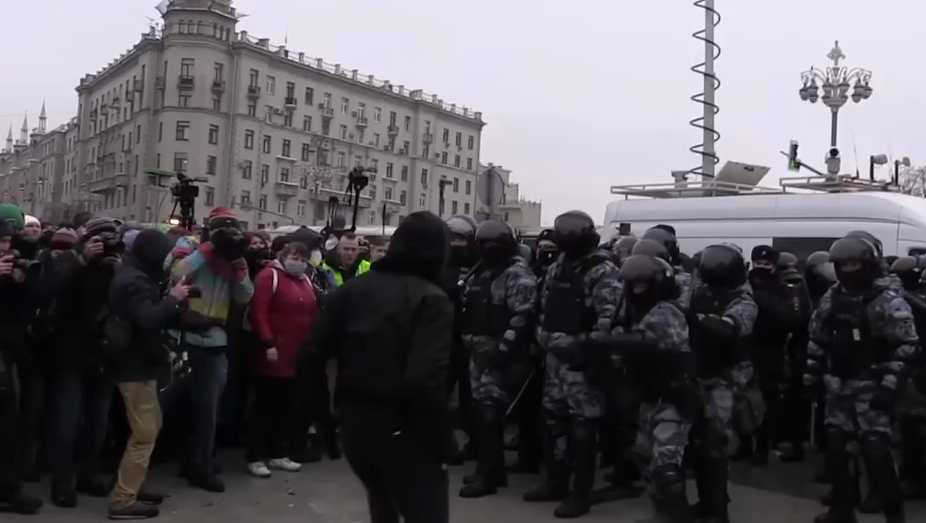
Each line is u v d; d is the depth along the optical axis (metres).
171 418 7.32
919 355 6.49
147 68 69.75
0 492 5.77
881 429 5.63
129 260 5.78
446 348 3.78
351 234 8.93
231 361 7.26
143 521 5.71
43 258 6.43
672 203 10.73
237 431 8.15
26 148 119.56
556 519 6.08
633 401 5.67
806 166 14.52
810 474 7.75
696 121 14.41
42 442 6.42
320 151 75.25
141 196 69.44
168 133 67.81
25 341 5.90
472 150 91.62
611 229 11.43
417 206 84.00
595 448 6.20
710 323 5.87
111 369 5.80
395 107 82.38
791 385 8.14
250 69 69.75
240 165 69.19
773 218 9.66
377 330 3.76
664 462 5.41
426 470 3.80
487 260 6.74
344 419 3.81
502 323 6.66
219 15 67.75
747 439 8.20
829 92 19.19
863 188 10.17
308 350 3.92
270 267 7.12
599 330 5.85
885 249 8.71
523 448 7.59
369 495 4.20
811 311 7.79
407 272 3.93
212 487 6.53
